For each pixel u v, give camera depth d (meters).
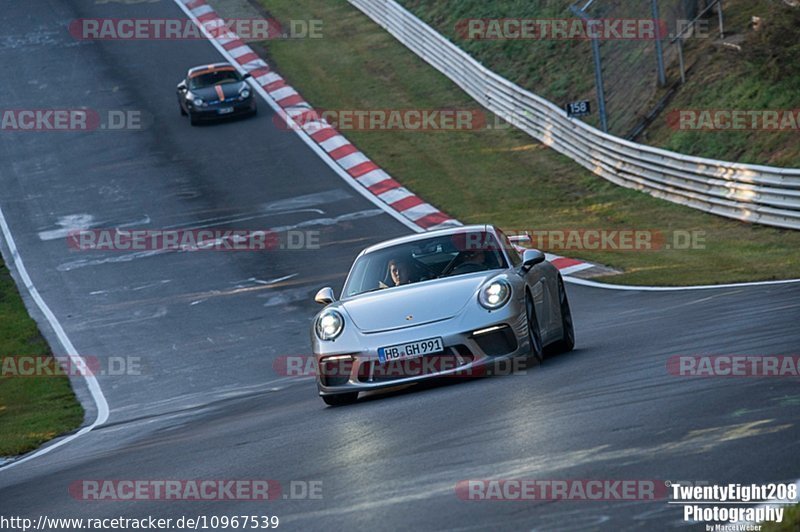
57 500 24.19
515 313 31.20
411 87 123.56
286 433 27.83
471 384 30.28
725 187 78.62
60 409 52.84
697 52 99.25
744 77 90.94
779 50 88.44
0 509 24.53
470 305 31.20
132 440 36.78
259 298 70.88
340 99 122.25
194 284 76.25
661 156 85.44
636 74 104.06
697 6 103.12
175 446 30.70
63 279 82.25
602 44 113.25
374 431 24.64
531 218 85.56
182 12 159.12
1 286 82.69
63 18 162.50
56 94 136.00
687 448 17.86
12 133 125.25
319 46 140.12
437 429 23.25
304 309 67.12
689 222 79.38
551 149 102.56
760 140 83.81
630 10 113.44
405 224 85.75
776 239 71.06
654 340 35.41
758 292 48.19
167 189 102.00
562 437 20.16
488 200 91.12
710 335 33.84
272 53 139.62
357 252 79.25
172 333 66.00
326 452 22.98
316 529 16.20
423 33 129.38
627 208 85.44
